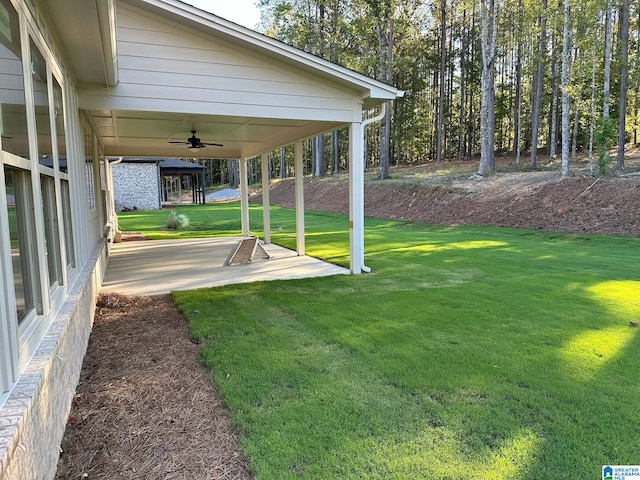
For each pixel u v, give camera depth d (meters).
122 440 2.25
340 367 3.09
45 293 2.23
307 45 22.64
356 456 2.08
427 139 33.34
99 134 8.08
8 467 1.24
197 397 2.70
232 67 5.55
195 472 1.99
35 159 2.20
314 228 14.02
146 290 5.61
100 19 2.94
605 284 5.58
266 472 1.97
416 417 2.42
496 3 17.86
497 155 27.53
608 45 13.16
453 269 6.73
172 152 10.94
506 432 2.27
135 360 3.29
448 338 3.66
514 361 3.16
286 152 40.00
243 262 7.50
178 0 4.95
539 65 18.44
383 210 17.67
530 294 5.11
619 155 13.70
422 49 26.53
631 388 2.73
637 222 9.93
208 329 3.94
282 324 4.09
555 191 12.71
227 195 35.72
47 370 1.85
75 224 3.69
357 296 5.13
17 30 2.01
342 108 6.21
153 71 5.17
